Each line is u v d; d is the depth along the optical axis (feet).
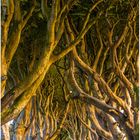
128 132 39.47
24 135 59.36
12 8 26.78
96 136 57.47
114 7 43.27
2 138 40.50
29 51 47.39
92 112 48.47
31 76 27.04
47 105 66.59
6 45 27.43
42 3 31.48
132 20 42.75
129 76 46.39
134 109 39.17
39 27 41.96
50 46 28.40
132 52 44.62
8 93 26.27
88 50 46.55
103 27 44.60
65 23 39.47
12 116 26.12
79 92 42.60
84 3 39.88
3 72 25.84
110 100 45.14
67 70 44.62
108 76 50.55
